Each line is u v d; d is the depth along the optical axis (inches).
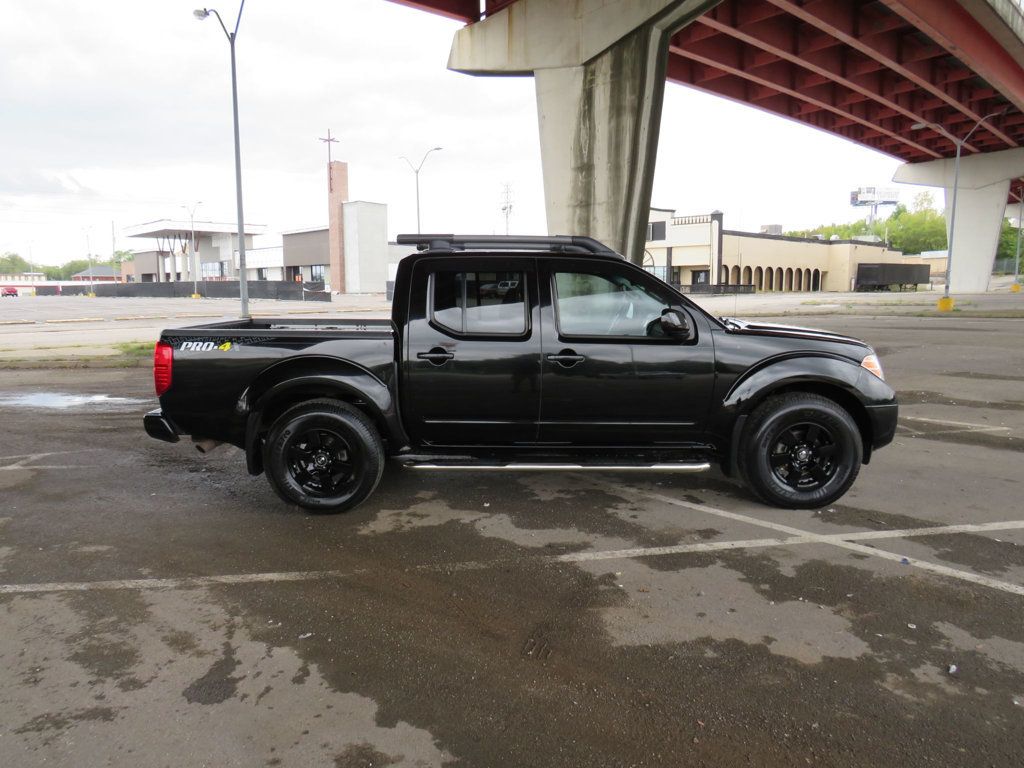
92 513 193.9
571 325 187.5
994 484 217.5
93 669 114.7
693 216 2682.1
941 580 146.8
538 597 140.9
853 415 196.5
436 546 168.7
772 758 92.1
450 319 188.1
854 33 965.2
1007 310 1194.0
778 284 3009.4
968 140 2053.4
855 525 180.5
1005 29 1032.8
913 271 3009.4
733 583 146.4
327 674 113.2
